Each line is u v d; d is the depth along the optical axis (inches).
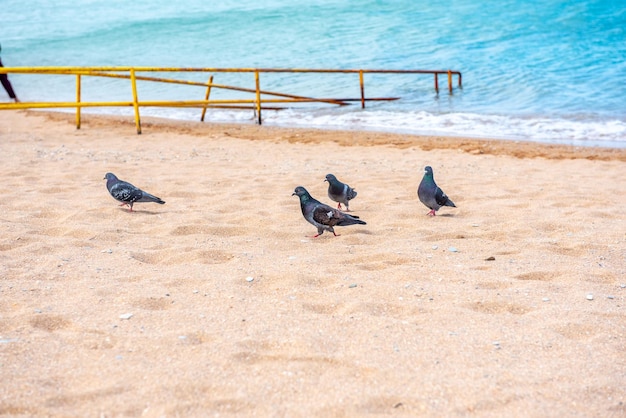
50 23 1692.9
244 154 534.3
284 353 172.7
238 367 164.4
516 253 271.0
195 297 216.4
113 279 234.5
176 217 328.5
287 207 349.4
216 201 362.9
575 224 312.0
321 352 173.3
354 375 160.6
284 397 150.0
